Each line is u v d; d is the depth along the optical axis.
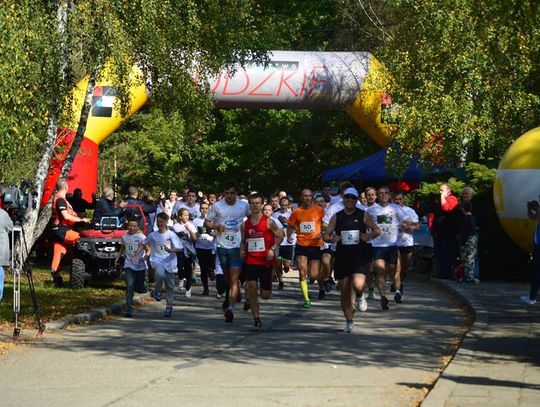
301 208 23.70
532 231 28.77
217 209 20.62
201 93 30.05
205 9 28.92
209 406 11.53
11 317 20.28
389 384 12.95
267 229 19.00
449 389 11.73
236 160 62.62
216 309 23.27
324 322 20.27
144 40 25.16
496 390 11.68
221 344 16.92
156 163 60.59
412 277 34.25
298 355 15.59
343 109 39.44
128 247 21.81
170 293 21.70
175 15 26.20
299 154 62.16
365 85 38.06
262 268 19.05
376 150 57.59
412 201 36.97
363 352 15.91
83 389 12.67
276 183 62.84
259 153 61.91
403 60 37.03
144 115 58.19
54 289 26.61
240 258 20.41
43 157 26.19
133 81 29.91
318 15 56.72
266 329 19.09
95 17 23.52
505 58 24.47
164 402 11.78
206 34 29.03
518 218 28.95
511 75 34.31
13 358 15.34
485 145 36.28
